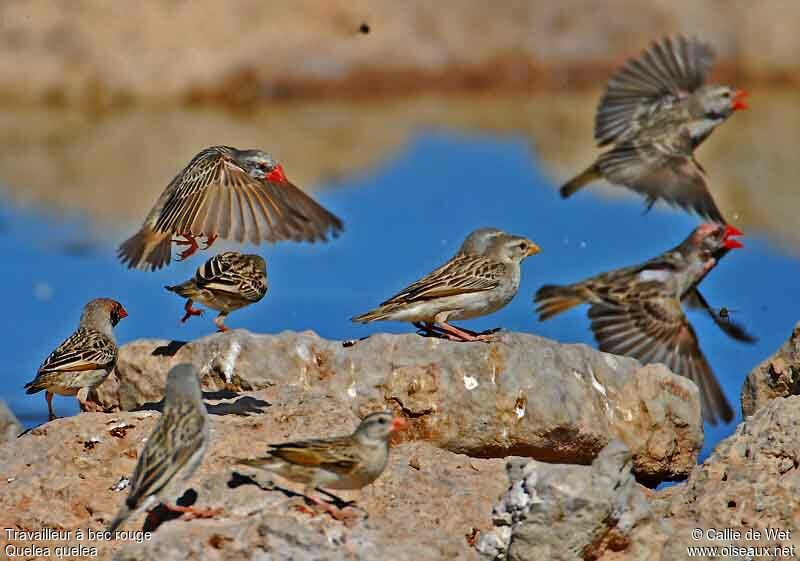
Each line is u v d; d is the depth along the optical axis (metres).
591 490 12.29
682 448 15.05
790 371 15.65
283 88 37.03
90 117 35.62
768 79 38.44
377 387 14.60
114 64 36.56
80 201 28.36
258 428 13.86
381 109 36.69
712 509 13.20
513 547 12.42
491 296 15.18
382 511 12.69
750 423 13.84
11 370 21.50
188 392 11.91
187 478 11.76
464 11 38.66
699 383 14.05
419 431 14.50
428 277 15.11
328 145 32.50
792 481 13.16
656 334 14.08
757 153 30.84
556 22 38.81
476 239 15.48
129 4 37.31
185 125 34.62
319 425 13.88
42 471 13.50
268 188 12.98
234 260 15.66
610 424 14.70
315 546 11.49
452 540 12.16
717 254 14.11
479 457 14.59
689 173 14.34
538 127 34.56
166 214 13.09
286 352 14.95
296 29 37.69
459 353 14.58
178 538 11.46
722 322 14.57
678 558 12.50
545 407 14.32
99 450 13.73
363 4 38.44
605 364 14.95
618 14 38.75
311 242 12.84
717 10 39.16
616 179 14.37
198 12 37.47
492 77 38.06
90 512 13.01
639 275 14.10
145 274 24.91
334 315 23.00
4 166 30.72
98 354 15.35
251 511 12.35
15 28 36.69
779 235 26.02
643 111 15.28
